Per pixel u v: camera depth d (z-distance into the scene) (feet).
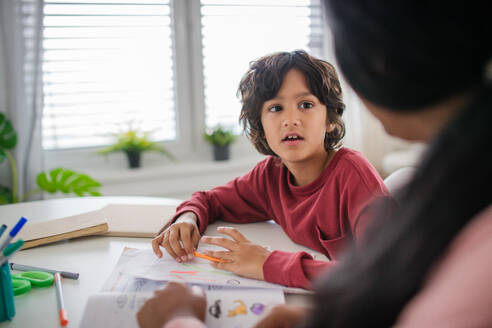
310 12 7.96
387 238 0.92
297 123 2.74
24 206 3.91
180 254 2.50
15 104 6.23
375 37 0.84
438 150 0.82
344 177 2.69
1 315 1.92
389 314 0.86
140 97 7.47
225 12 7.61
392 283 0.85
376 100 0.92
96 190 7.00
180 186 7.46
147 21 7.23
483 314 0.66
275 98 2.80
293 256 2.26
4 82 6.31
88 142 7.42
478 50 0.76
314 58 2.90
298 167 2.96
